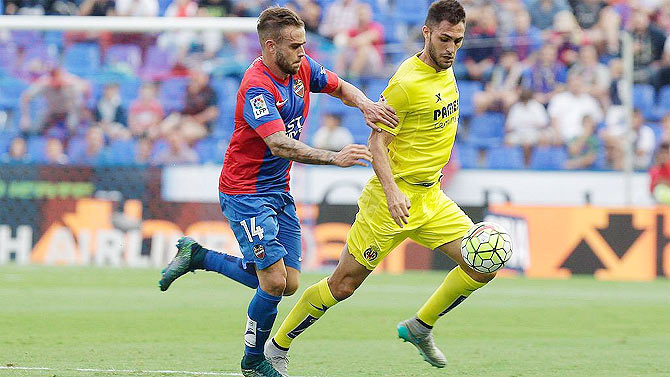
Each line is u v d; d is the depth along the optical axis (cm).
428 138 2019
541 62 5781
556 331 2864
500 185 4884
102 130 5594
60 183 4684
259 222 1866
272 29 1802
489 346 2547
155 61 6072
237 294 3681
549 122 5662
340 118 5638
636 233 4531
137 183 4681
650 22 6106
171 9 6109
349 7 6147
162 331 2730
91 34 6153
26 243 4672
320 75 1956
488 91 5788
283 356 2028
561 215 4581
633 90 5981
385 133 1952
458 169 4894
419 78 1981
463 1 6003
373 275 4453
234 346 2458
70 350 2344
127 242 4647
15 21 4428
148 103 5647
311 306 2005
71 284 3891
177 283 4034
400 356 2341
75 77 5722
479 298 3675
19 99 5916
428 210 2055
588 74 5759
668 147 5425
